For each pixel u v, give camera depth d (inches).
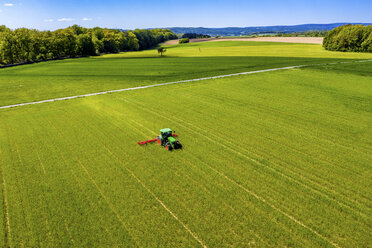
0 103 1585.9
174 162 824.3
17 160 858.1
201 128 1109.7
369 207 605.6
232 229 545.6
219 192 665.0
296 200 631.8
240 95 1624.0
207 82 2028.8
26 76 2647.6
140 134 1055.6
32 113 1362.0
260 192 664.4
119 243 512.7
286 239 513.7
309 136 1008.9
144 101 1533.0
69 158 862.5
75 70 2992.1
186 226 557.9
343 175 737.6
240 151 893.8
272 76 2207.2
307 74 2257.6
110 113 1328.7
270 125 1128.8
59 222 573.0
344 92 1651.1
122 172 771.4
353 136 1005.2
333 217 572.7
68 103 1541.6
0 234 545.0
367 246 496.7
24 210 618.8
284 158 837.2
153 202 634.2
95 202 638.5
